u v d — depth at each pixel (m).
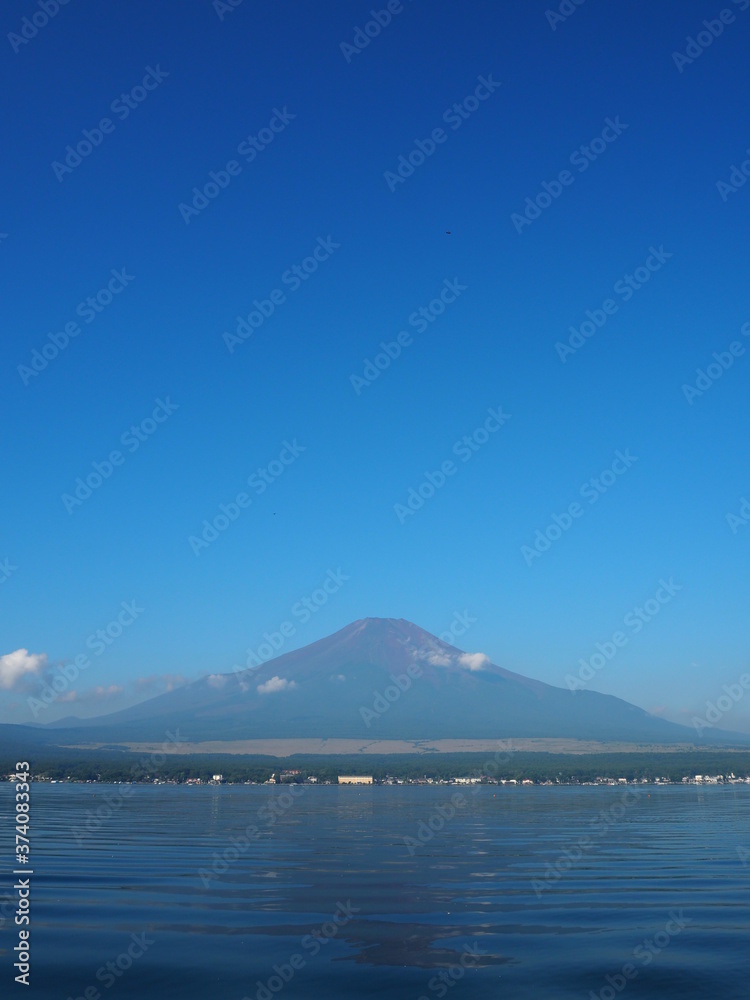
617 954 30.27
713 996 26.05
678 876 47.62
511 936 32.81
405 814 96.31
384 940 32.16
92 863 50.69
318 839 67.31
